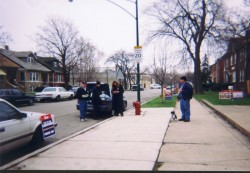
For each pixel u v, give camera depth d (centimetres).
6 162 689
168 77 5128
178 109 1817
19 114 742
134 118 1347
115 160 635
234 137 880
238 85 4425
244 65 3975
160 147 752
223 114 1372
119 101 1452
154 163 611
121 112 1450
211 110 1730
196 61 4044
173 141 824
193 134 930
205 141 823
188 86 1222
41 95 3017
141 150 720
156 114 1499
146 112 1603
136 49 1700
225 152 700
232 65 4966
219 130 1005
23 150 805
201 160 633
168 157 659
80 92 1405
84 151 716
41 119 838
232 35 3381
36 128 811
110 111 1591
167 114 1487
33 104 2608
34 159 649
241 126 995
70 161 632
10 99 2311
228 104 2022
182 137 881
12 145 707
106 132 973
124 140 838
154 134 926
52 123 891
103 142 814
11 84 4569
